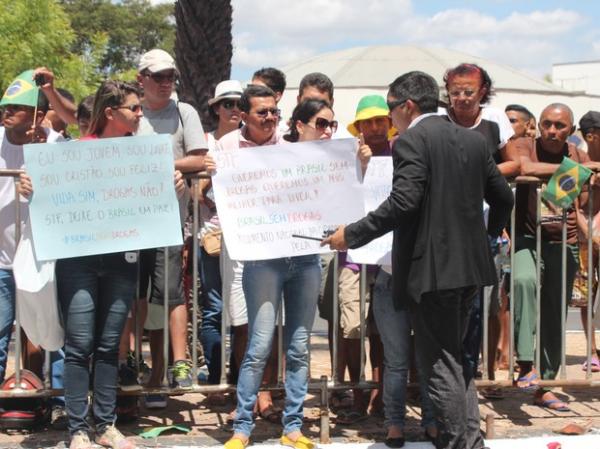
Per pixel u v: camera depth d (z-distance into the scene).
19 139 5.25
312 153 5.00
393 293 4.72
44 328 4.85
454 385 4.61
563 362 5.60
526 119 7.50
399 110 4.82
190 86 9.30
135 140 4.83
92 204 4.80
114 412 4.97
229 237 4.94
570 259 5.85
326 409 5.20
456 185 4.59
